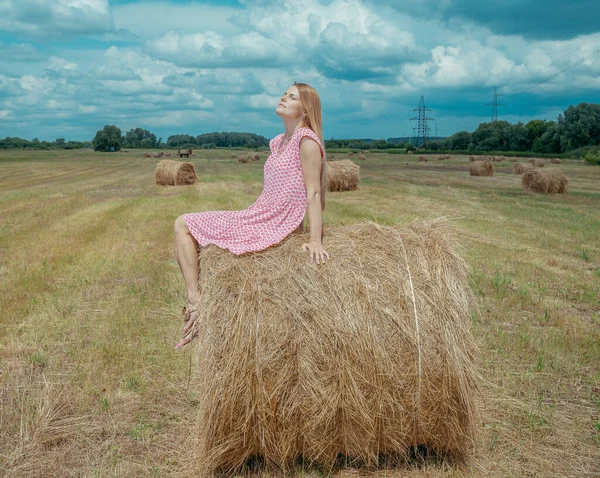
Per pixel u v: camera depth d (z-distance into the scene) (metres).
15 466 3.36
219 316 3.21
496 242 10.37
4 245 10.29
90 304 6.62
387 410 3.28
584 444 3.60
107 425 3.83
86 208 16.03
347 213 13.98
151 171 40.00
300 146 3.53
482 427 3.78
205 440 3.25
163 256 9.30
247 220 3.56
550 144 82.00
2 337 5.55
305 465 3.43
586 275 7.98
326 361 3.19
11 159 65.75
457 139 105.50
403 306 3.28
